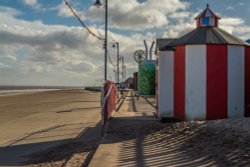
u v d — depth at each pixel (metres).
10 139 14.25
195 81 15.63
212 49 15.49
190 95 15.70
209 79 15.50
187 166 7.94
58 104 39.75
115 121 17.00
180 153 9.21
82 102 44.12
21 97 64.75
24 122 20.48
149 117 18.62
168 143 10.59
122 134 12.92
